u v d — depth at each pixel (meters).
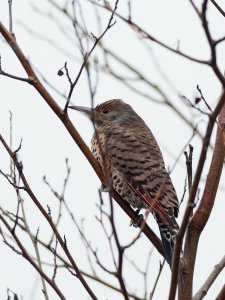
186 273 9.52
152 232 11.02
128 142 13.55
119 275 7.67
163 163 13.42
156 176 12.78
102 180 10.67
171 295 8.31
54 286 8.50
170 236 11.03
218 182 9.95
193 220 9.80
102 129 14.34
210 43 7.47
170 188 12.46
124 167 13.13
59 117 10.26
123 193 13.22
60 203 10.27
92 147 14.12
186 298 9.41
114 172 13.20
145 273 9.77
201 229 9.79
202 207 9.83
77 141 10.58
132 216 12.30
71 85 9.94
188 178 9.66
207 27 7.38
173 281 8.31
